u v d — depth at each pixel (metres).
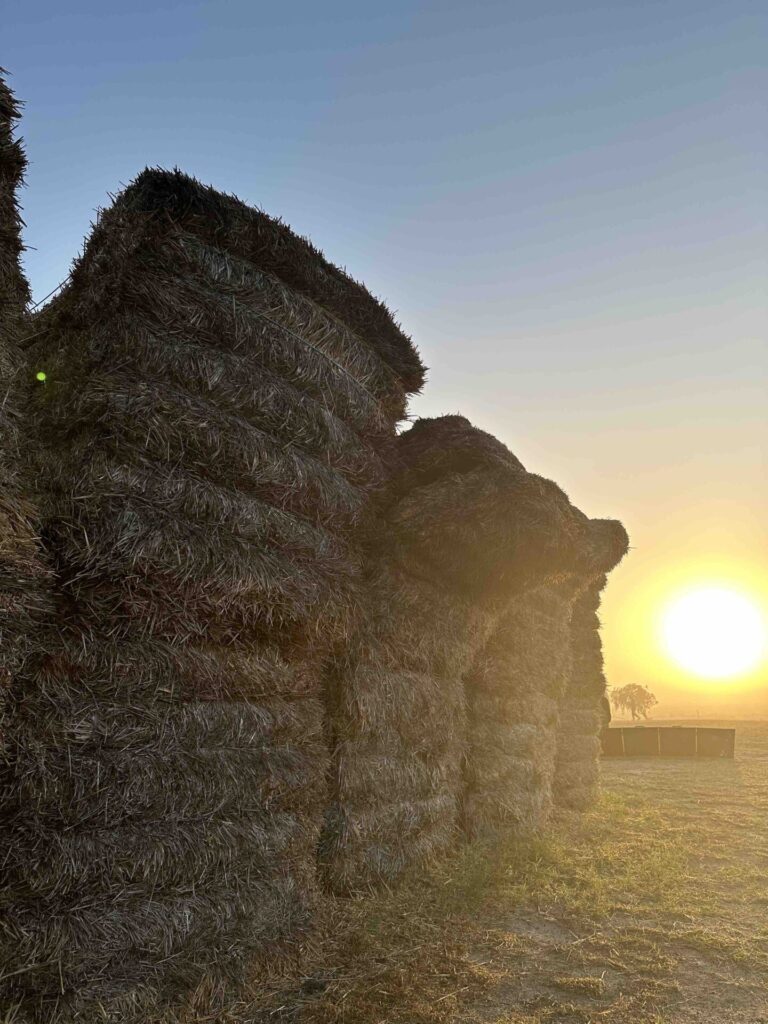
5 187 3.96
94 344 4.70
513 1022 4.32
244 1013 4.26
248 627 4.94
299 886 5.07
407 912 6.20
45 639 3.99
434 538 7.30
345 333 6.32
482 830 8.67
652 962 5.30
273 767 4.92
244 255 5.56
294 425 5.60
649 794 14.36
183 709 4.47
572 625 13.87
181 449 4.74
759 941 5.77
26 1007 3.57
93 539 4.21
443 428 8.08
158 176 5.03
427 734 7.46
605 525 9.02
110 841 3.99
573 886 7.30
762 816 11.55
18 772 3.74
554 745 11.05
